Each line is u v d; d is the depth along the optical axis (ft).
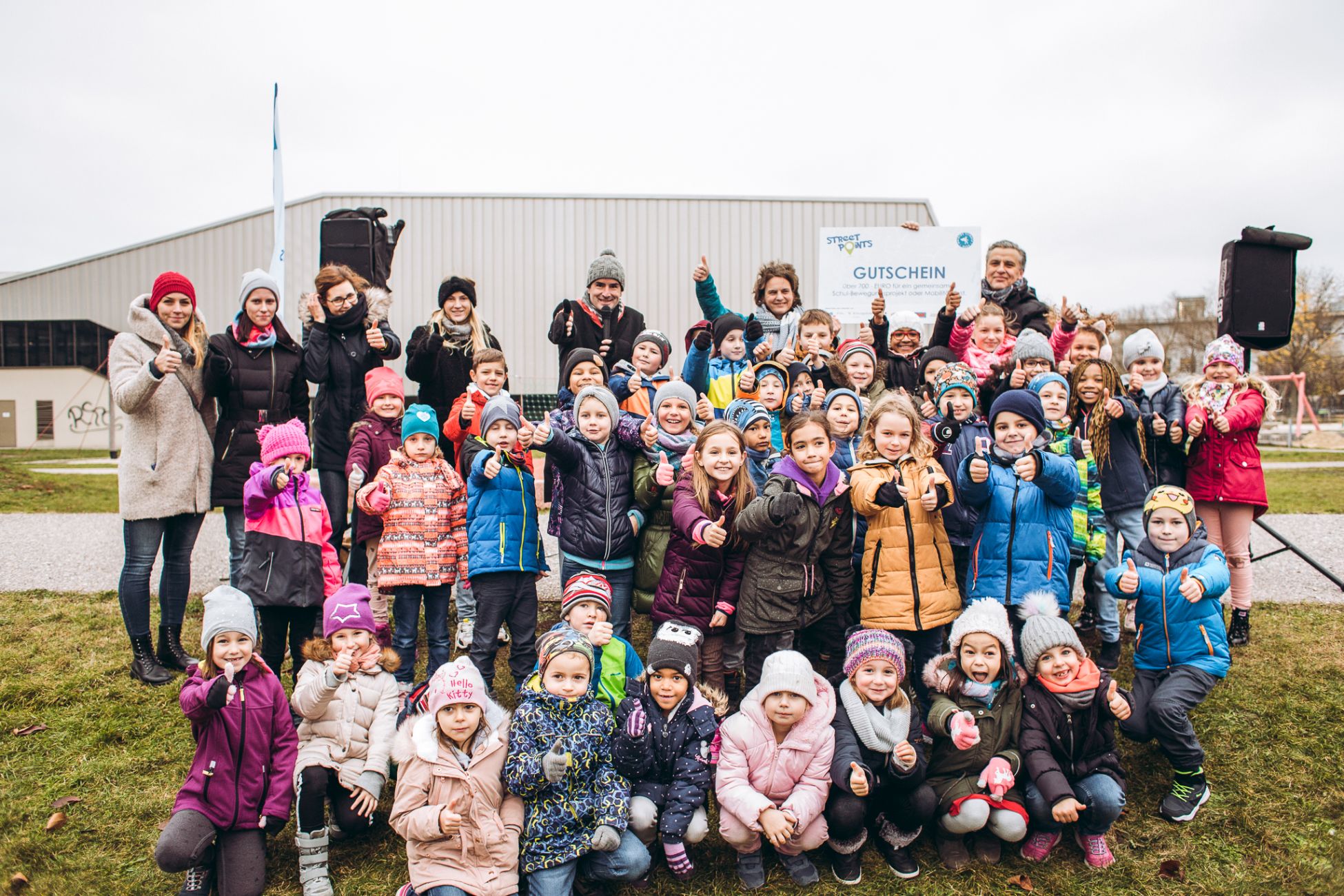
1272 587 21.38
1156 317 171.12
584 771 10.77
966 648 11.71
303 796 10.64
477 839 10.30
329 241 20.67
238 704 10.80
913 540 13.47
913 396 18.38
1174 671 12.70
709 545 13.38
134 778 12.80
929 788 11.13
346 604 11.72
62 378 101.86
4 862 10.84
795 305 20.99
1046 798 10.83
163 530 15.94
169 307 15.60
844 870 11.01
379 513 14.57
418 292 70.03
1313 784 12.70
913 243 27.07
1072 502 13.61
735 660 14.84
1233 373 17.26
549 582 22.20
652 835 11.05
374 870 11.14
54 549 26.53
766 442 15.01
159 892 10.64
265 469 13.96
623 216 71.26
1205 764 13.25
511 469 14.30
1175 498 13.26
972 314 19.60
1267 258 19.22
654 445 14.58
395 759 10.77
